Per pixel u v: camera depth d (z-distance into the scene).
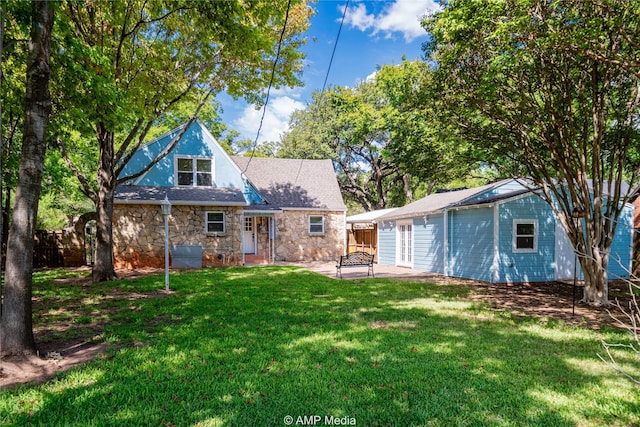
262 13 8.64
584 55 6.08
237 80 11.09
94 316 6.27
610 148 8.52
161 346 4.65
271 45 8.73
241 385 3.53
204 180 15.84
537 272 11.07
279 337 5.05
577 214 7.97
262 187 18.84
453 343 4.86
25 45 6.13
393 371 3.86
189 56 10.46
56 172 15.71
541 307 7.45
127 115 7.30
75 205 22.64
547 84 7.47
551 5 5.36
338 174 33.22
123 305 7.11
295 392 3.38
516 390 3.45
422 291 9.23
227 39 8.14
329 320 6.05
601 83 7.26
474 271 11.62
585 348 4.71
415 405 3.15
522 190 11.80
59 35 6.21
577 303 7.88
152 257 13.71
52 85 6.21
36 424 2.86
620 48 6.24
